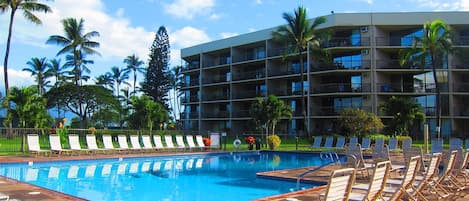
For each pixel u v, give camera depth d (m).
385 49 42.47
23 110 24.23
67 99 50.62
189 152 23.84
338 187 5.43
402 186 6.94
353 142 21.98
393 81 43.88
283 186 11.99
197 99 56.50
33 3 34.59
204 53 55.72
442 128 41.69
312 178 12.48
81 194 10.65
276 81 48.66
